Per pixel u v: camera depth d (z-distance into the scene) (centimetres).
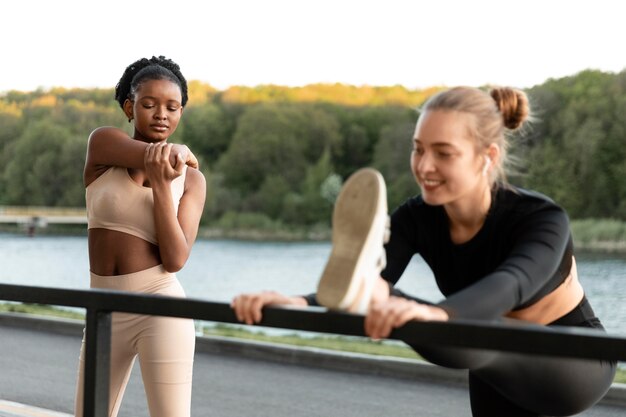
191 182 280
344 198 155
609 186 6081
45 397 623
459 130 177
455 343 133
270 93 8131
